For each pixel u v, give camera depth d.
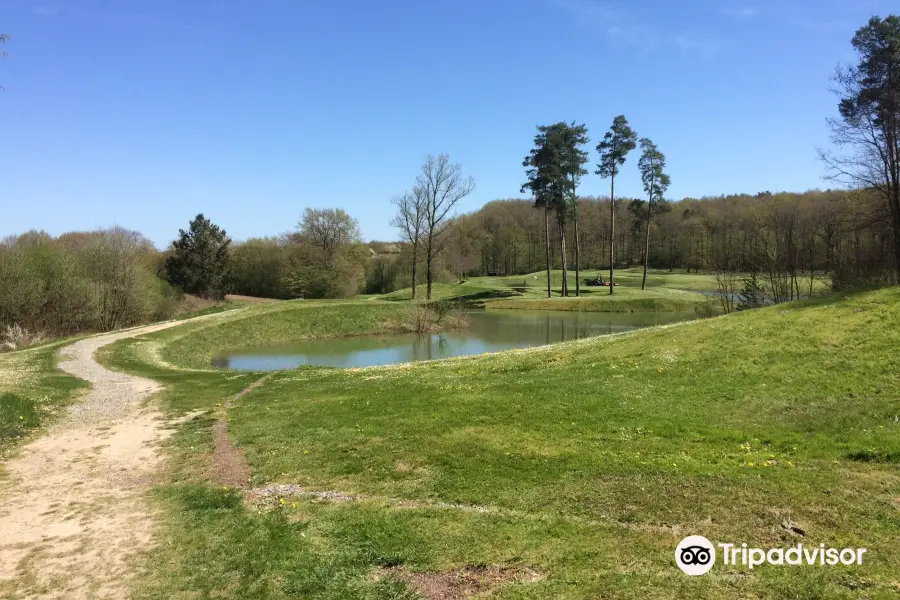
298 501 9.55
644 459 9.67
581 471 9.43
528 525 7.73
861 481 8.08
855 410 11.29
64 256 47.25
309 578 6.94
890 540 6.52
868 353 14.25
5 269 42.22
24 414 16.31
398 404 15.58
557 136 62.97
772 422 11.21
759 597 5.66
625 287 79.75
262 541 8.11
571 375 17.23
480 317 59.03
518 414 13.23
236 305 58.69
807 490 7.88
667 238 111.12
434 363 25.20
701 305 47.94
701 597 5.73
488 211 148.75
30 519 9.50
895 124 30.08
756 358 15.63
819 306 19.31
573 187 66.69
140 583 7.26
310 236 88.62
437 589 6.43
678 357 17.20
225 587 7.01
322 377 23.59
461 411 13.96
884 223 31.89
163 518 9.35
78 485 11.17
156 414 17.34
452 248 99.81
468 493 9.07
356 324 49.94
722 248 90.25
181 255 79.75
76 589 7.18
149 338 38.12
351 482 10.20
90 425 16.06
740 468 8.86
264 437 13.70
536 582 6.33
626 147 66.44
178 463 12.38
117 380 23.70
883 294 18.70
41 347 33.47
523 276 103.31
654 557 6.61
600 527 7.48
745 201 117.38
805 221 48.91
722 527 7.16
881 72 30.42
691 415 12.11
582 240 121.25
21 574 7.60
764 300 40.44
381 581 6.71
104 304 48.47
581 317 57.41
